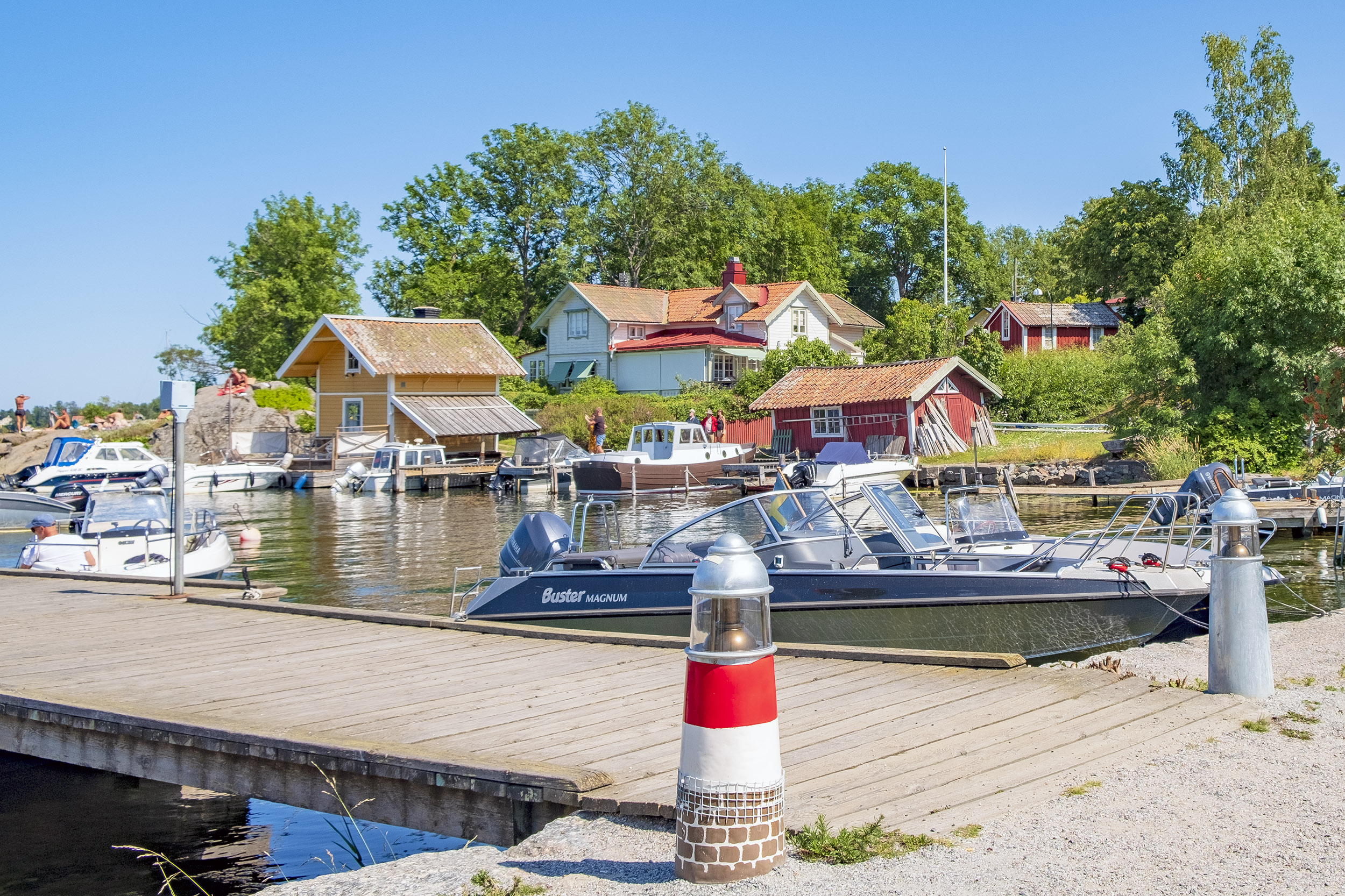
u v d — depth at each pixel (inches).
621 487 1336.1
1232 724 227.5
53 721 284.7
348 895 162.6
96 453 1526.8
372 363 1753.2
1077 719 234.2
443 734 247.0
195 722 259.8
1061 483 1222.3
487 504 1321.4
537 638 373.4
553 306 2363.4
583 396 1915.6
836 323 2409.0
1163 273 2162.9
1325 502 763.4
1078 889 148.0
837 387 1582.2
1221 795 184.5
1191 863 156.2
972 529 468.4
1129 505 999.0
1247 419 1120.2
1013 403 1797.5
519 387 2276.1
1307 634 342.3
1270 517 753.0
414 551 844.0
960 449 1533.0
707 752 157.2
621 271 2795.3
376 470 1549.0
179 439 513.0
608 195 2773.1
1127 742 216.5
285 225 2551.7
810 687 275.7
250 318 2519.7
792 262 2955.2
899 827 173.6
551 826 188.7
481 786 211.3
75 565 657.0
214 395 2032.5
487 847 184.5
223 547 695.7
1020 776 197.3
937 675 282.8
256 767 248.8
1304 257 1115.9
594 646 356.8
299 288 2561.5
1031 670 285.4
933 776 199.6
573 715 262.4
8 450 1913.1
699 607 161.0
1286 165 1836.9
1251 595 253.0
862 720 241.1
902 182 3371.1
